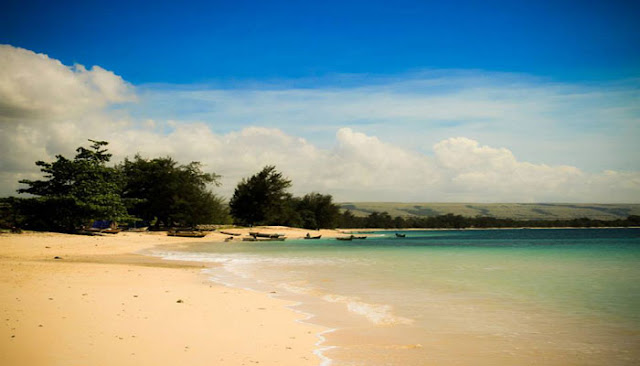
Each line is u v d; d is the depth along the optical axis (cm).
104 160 5166
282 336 902
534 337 931
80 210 4712
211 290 1484
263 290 1539
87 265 2167
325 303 1298
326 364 732
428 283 1755
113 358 704
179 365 686
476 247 4781
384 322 1056
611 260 2961
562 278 1938
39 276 1606
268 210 8881
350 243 5716
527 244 5612
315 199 10556
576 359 790
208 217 7225
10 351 716
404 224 14862
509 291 1541
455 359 777
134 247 3950
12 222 4550
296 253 3634
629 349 850
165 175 6894
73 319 945
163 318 1000
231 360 727
